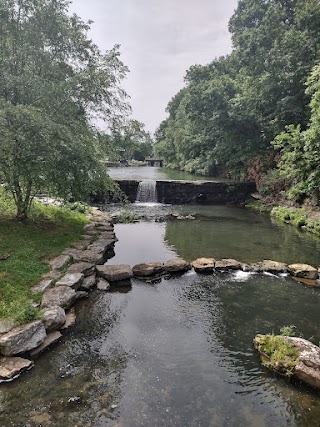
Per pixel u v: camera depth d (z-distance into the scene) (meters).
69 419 4.16
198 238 13.33
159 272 9.02
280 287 8.48
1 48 9.41
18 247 8.87
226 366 5.33
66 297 6.83
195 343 5.95
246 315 7.02
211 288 8.34
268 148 23.23
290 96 20.02
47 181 9.70
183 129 47.47
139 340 5.99
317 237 13.70
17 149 8.34
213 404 4.51
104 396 4.58
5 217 11.13
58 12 10.56
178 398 4.59
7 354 5.17
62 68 10.83
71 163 9.41
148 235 13.69
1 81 9.28
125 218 16.52
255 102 22.81
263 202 20.95
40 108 9.15
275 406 4.51
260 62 25.50
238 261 10.47
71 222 12.63
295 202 17.94
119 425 4.09
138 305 7.34
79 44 10.84
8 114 8.15
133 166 64.88
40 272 7.73
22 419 4.14
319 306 7.46
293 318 6.91
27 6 10.08
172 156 56.84
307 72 19.66
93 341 5.90
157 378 5.00
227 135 25.03
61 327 6.17
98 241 10.91
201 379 5.01
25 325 5.62
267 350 5.55
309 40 20.50
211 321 6.74
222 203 23.20
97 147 11.22
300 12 22.22
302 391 4.80
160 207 21.42
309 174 15.97
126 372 5.11
